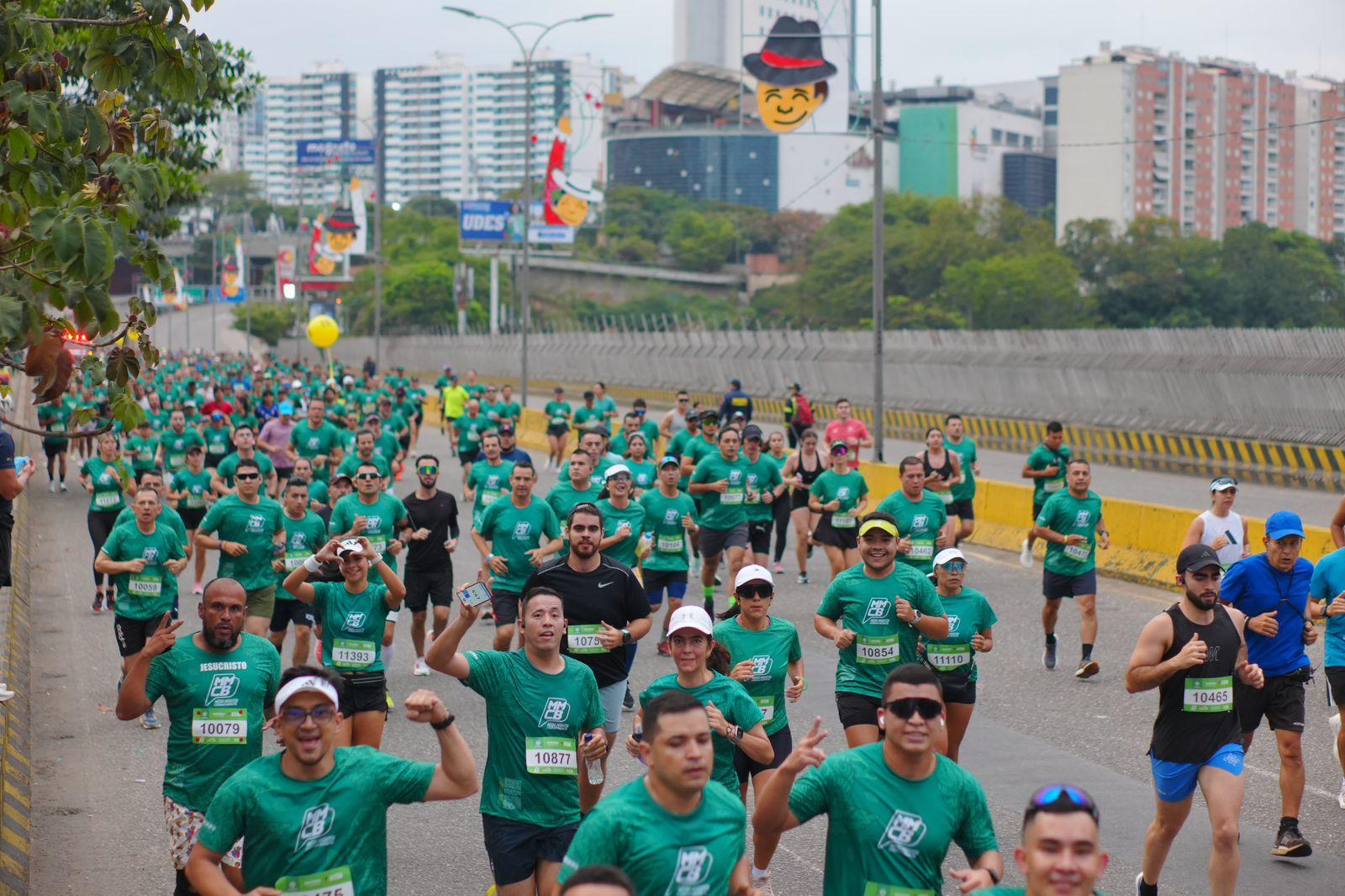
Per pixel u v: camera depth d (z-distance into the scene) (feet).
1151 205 554.05
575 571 32.83
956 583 33.22
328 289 355.77
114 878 30.27
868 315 364.38
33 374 24.06
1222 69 587.68
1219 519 44.39
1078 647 53.52
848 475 59.11
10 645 48.32
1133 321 319.27
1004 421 142.82
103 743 40.96
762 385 191.21
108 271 21.71
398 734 41.42
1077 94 549.54
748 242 492.13
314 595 34.40
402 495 104.58
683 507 50.44
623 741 40.60
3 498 36.11
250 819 19.45
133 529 43.50
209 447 90.94
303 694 19.26
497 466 60.44
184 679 26.13
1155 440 124.36
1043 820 16.05
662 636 52.70
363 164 315.78
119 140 25.30
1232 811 26.50
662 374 216.54
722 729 24.77
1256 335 116.47
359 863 19.80
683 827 18.54
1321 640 53.42
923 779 19.83
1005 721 42.78
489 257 426.92
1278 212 593.42
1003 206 378.53
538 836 24.80
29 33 24.13
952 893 29.27
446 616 48.88
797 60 125.90
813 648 53.62
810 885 29.81
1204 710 27.07
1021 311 318.86
